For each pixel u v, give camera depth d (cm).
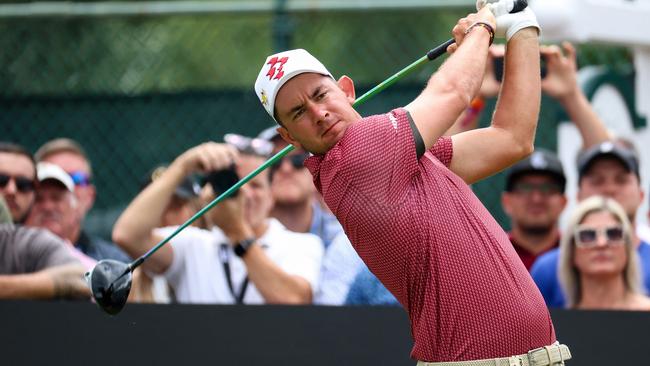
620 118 2322
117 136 2517
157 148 2503
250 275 1817
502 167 1308
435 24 2897
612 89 2319
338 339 1616
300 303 1817
